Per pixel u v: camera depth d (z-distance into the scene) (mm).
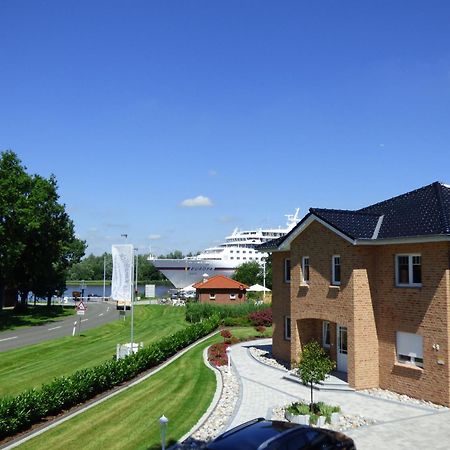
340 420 17547
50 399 18406
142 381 24391
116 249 31156
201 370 26953
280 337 30266
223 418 18047
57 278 80000
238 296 69625
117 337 44094
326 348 25688
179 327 51719
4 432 16312
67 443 15766
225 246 121750
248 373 26141
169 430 16781
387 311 22047
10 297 88938
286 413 17875
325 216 23656
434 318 19844
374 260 22719
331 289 23734
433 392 19766
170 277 115625
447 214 20281
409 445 15055
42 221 62906
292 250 26609
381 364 22250
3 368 30203
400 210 23391
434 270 19938
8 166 57531
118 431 16797
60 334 47156
